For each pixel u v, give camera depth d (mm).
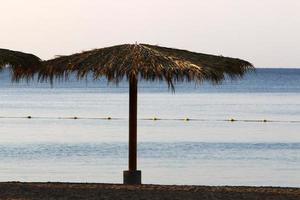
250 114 99062
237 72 27562
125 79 27641
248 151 53344
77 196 24203
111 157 48688
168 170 42438
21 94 182625
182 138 63125
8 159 47375
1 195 24266
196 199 23828
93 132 69250
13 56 27453
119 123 82062
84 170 41938
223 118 91250
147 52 26594
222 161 47219
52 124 80312
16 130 71750
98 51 27281
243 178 39531
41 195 24328
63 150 52938
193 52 28219
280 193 25047
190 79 26000
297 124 81375
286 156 50281
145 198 23906
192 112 104062
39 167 43219
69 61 27047
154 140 61125
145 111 106562
